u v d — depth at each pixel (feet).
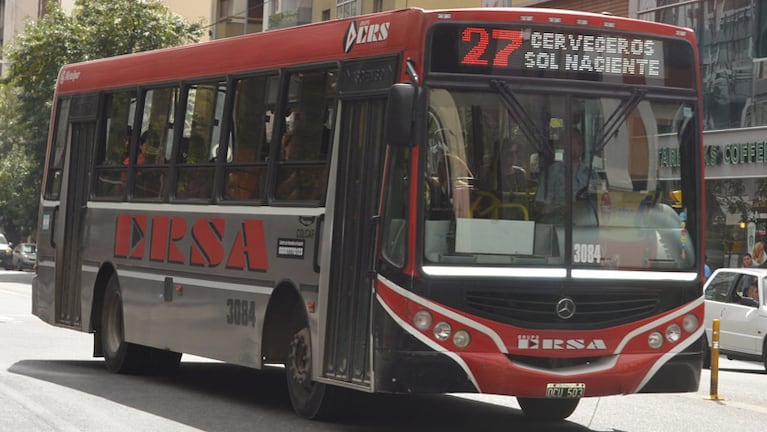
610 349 38.83
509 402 52.21
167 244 53.06
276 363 45.91
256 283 46.29
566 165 38.93
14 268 269.03
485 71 38.70
